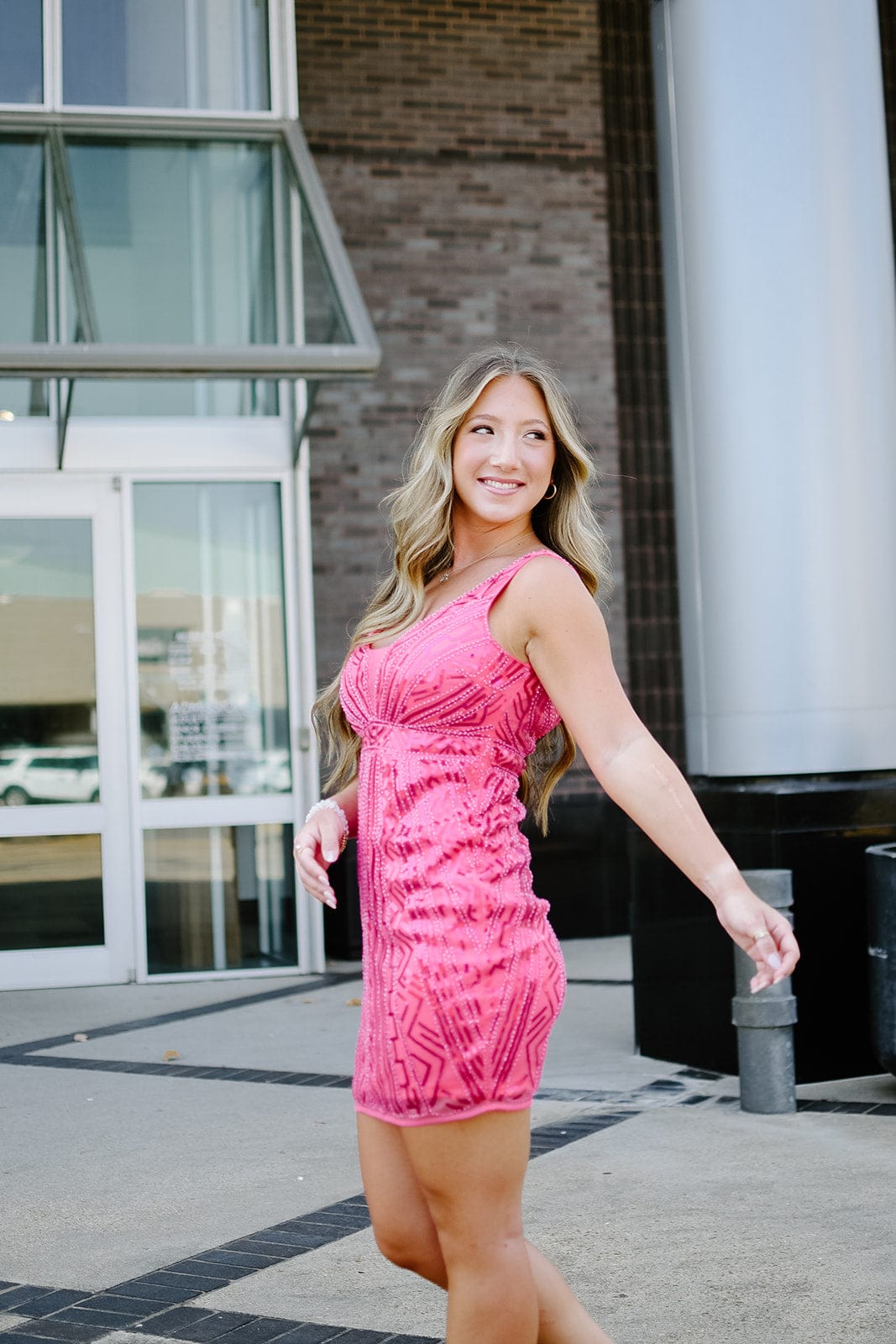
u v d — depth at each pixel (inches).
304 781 372.8
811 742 239.1
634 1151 191.3
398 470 425.4
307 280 342.0
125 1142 207.8
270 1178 186.5
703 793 242.7
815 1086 227.0
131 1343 131.3
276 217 361.4
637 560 442.0
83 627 370.3
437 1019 86.2
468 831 88.0
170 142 365.1
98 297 347.9
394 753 90.2
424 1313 136.6
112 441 370.9
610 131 446.0
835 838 229.9
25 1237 165.3
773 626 240.5
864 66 249.9
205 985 360.2
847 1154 185.6
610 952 400.5
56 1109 230.8
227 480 376.5
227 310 356.2
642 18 449.4
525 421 96.3
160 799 368.8
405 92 430.3
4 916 361.1
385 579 101.3
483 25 436.8
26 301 346.0
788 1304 134.0
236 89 377.1
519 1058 87.4
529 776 107.2
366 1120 93.7
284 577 377.1
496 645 89.0
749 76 245.0
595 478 101.0
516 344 99.4
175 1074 255.6
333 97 425.1
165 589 373.1
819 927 228.7
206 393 376.8
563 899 428.1
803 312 242.7
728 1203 165.9
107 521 371.9
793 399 241.9
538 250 438.9
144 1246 160.7
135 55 372.8
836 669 240.2
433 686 88.7
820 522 241.1
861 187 247.3
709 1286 139.3
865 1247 148.7
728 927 80.7
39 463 366.0
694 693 251.9
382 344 425.4
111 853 366.6
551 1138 199.8
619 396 443.2
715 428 245.3
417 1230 93.2
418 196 430.3
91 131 363.6
